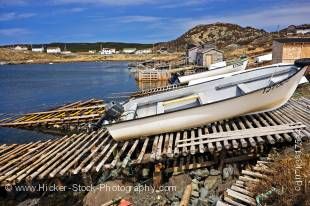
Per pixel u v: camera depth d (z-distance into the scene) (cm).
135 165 1062
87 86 4834
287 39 3020
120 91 4056
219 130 1144
